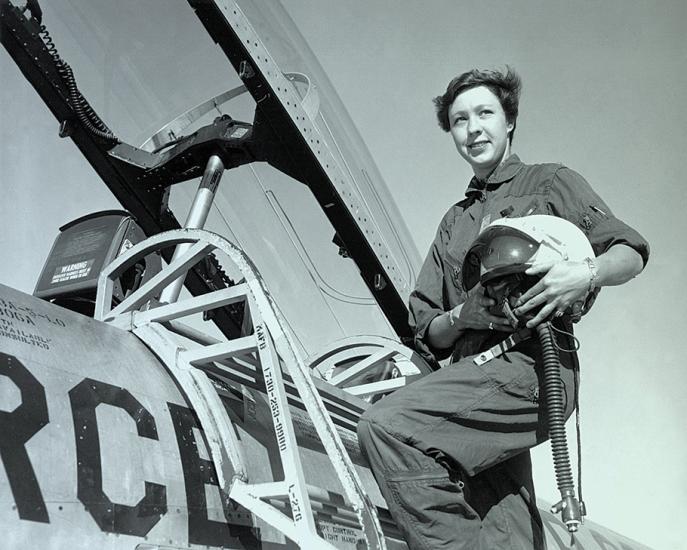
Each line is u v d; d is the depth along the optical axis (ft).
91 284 9.72
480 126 7.70
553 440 6.27
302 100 11.72
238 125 11.54
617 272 6.52
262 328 6.83
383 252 12.13
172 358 7.19
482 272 6.68
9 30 10.46
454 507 6.28
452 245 7.74
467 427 6.55
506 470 7.55
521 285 6.59
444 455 6.44
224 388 7.50
